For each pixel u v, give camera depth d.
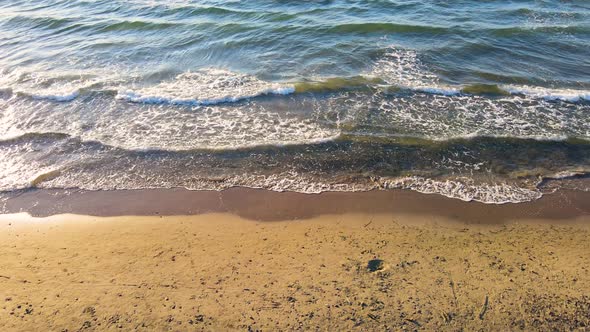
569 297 7.76
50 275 8.76
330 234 9.87
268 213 10.68
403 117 13.99
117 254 9.38
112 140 13.56
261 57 18.23
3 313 7.78
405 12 22.05
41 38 21.25
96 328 7.47
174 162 12.59
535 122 13.59
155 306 7.89
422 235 9.74
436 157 12.31
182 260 9.12
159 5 24.34
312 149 12.81
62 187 11.84
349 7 22.84
